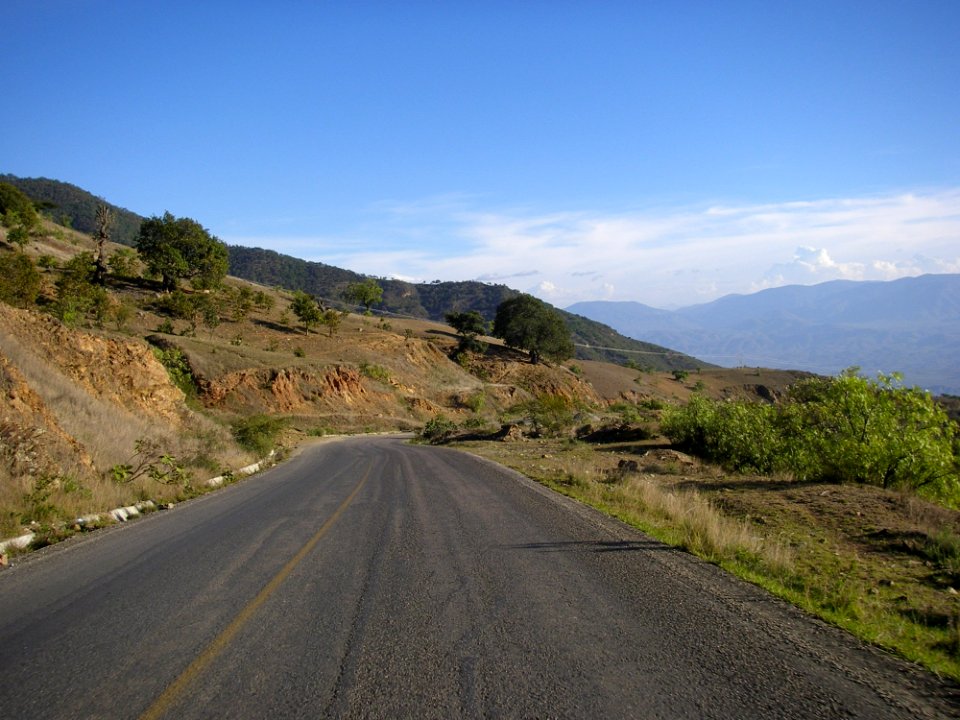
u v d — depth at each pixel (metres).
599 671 4.30
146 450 14.83
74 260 65.12
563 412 47.84
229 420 40.16
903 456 14.15
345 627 5.16
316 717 3.62
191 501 13.45
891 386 14.96
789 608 5.86
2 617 5.48
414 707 3.74
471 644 4.79
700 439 24.44
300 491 14.70
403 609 5.66
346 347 81.56
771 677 4.26
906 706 3.90
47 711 3.70
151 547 8.44
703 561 7.66
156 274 82.25
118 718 3.61
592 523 10.12
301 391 58.78
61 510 10.27
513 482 15.92
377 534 9.22
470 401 80.88
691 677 4.22
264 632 5.05
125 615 5.49
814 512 11.39
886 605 6.44
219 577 6.82
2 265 36.38
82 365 22.09
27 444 11.71
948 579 7.45
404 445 37.41
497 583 6.54
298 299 87.69
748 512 11.69
